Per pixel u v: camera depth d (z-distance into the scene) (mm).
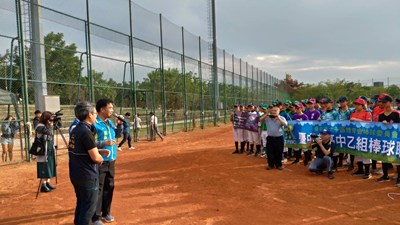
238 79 38969
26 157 12242
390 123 8031
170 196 7305
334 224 5500
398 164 7816
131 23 18812
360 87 54688
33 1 13508
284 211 6176
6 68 12969
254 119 12398
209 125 30703
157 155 13188
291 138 10727
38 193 7680
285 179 8656
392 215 5883
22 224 5840
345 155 10773
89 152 4578
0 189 8227
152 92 20812
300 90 72750
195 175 9305
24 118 12367
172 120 24094
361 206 6398
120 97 18906
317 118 10852
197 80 28094
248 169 9992
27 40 12531
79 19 15164
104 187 5746
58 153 14156
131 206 6648
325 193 7320
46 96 14555
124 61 18328
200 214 6109
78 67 15422
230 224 5586
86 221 4629
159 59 21672
